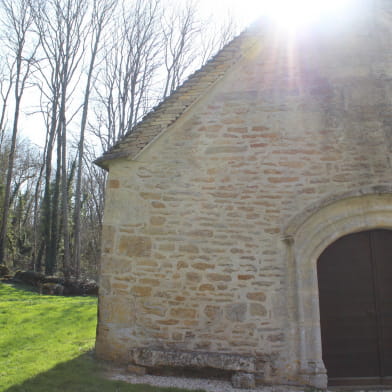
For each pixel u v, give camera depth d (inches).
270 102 232.2
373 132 223.0
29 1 807.7
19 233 1064.2
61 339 273.4
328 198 211.5
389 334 211.5
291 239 210.1
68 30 800.3
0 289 557.3
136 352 208.5
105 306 223.8
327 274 218.1
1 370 201.6
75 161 951.6
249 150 226.8
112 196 232.8
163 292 217.6
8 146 1082.7
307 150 223.8
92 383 185.6
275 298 208.8
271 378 200.2
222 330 209.2
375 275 217.0
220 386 193.3
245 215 219.3
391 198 211.9
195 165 228.8
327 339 211.3
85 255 1107.9
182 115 235.1
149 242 223.8
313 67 235.9
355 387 204.5
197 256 218.2
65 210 729.0
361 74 231.8
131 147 234.2
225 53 240.1
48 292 580.7
